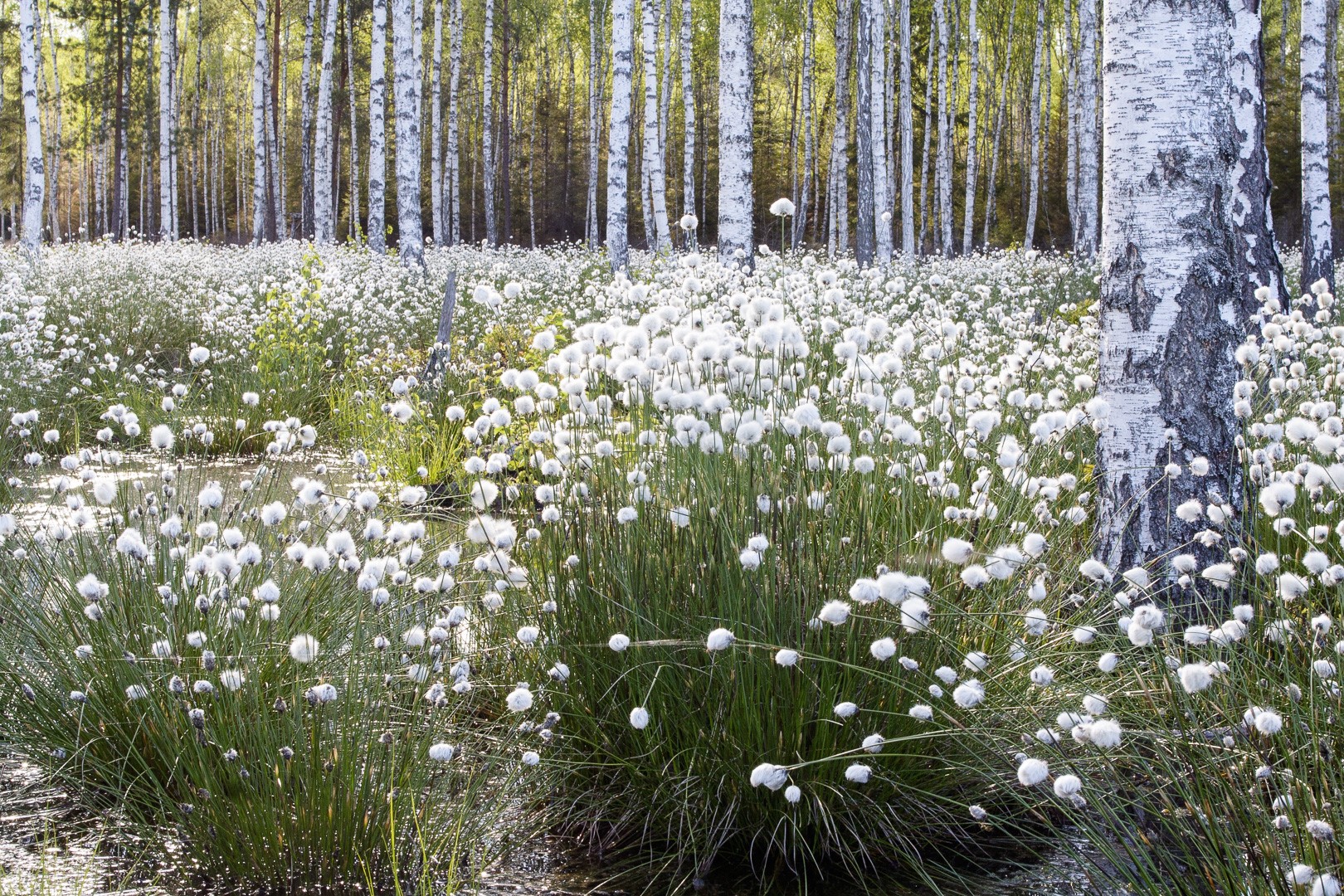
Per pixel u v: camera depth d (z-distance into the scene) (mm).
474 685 3146
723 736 2699
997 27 32938
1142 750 2865
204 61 41500
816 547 2732
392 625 2947
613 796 2828
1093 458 4375
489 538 2912
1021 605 2947
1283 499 2377
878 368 3189
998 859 2656
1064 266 16109
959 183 40969
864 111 19688
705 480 2934
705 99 40938
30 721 3037
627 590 2850
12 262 12523
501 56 37688
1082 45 19844
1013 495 3221
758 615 2656
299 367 8570
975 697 2111
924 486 3137
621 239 15344
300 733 2512
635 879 2596
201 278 12539
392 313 10562
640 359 3248
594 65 30422
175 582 3045
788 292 5320
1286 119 32969
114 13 30438
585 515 3094
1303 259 11961
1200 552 3523
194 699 2775
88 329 10016
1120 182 3668
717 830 2717
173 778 2879
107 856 2617
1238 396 3383
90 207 49906
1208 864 2195
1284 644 2381
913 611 2314
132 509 3568
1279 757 2350
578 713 2928
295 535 3279
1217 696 2471
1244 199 3656
